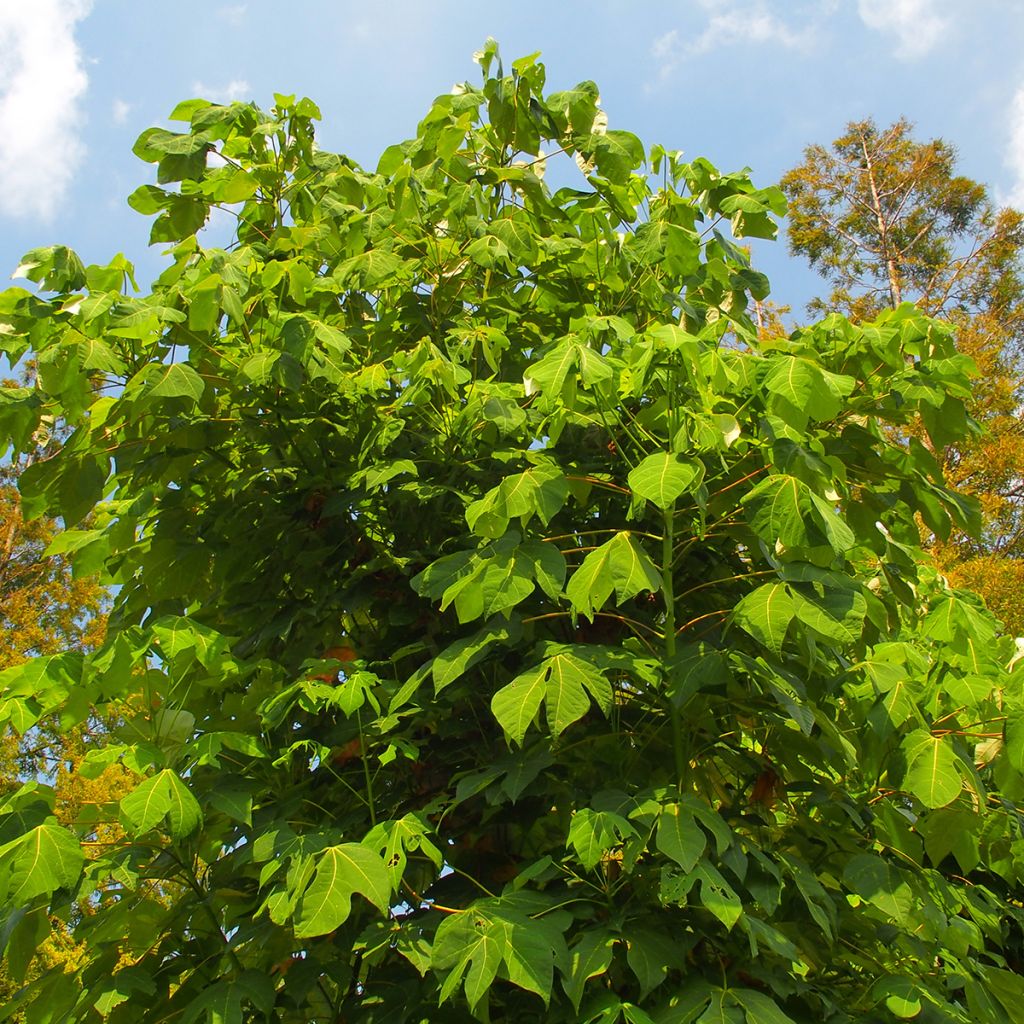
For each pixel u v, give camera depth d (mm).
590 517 3566
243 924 3084
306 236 3781
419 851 3238
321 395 3637
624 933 2598
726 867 2762
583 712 2613
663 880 2566
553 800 3240
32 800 2764
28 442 3336
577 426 3619
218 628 3885
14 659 12070
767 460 2979
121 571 3893
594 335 3033
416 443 3676
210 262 3367
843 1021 2779
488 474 3471
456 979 2404
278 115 4117
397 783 3404
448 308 3861
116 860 2926
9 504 14031
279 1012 3293
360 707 2994
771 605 2699
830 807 3184
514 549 2836
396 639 3578
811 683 3174
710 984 2613
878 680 3104
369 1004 2963
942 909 3121
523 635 3170
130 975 2971
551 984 2357
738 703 3094
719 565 3480
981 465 11758
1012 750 2908
